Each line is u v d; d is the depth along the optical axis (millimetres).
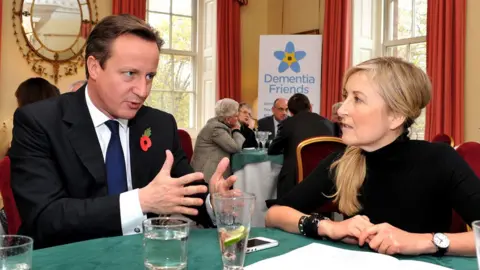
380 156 1418
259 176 4320
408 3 5742
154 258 925
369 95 1349
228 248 939
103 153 1564
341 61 5871
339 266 1007
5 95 5605
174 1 7168
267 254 1126
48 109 1527
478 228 822
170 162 1315
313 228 1300
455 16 4648
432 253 1162
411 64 1380
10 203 1684
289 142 4043
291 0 6980
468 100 4645
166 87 7148
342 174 1491
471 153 2270
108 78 1437
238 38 7004
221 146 4633
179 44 7230
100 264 1007
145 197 1272
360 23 5992
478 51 4555
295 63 6227
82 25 5984
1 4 5492
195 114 7367
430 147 1427
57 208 1314
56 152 1478
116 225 1263
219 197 952
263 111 6352
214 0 7098
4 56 5594
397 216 1410
